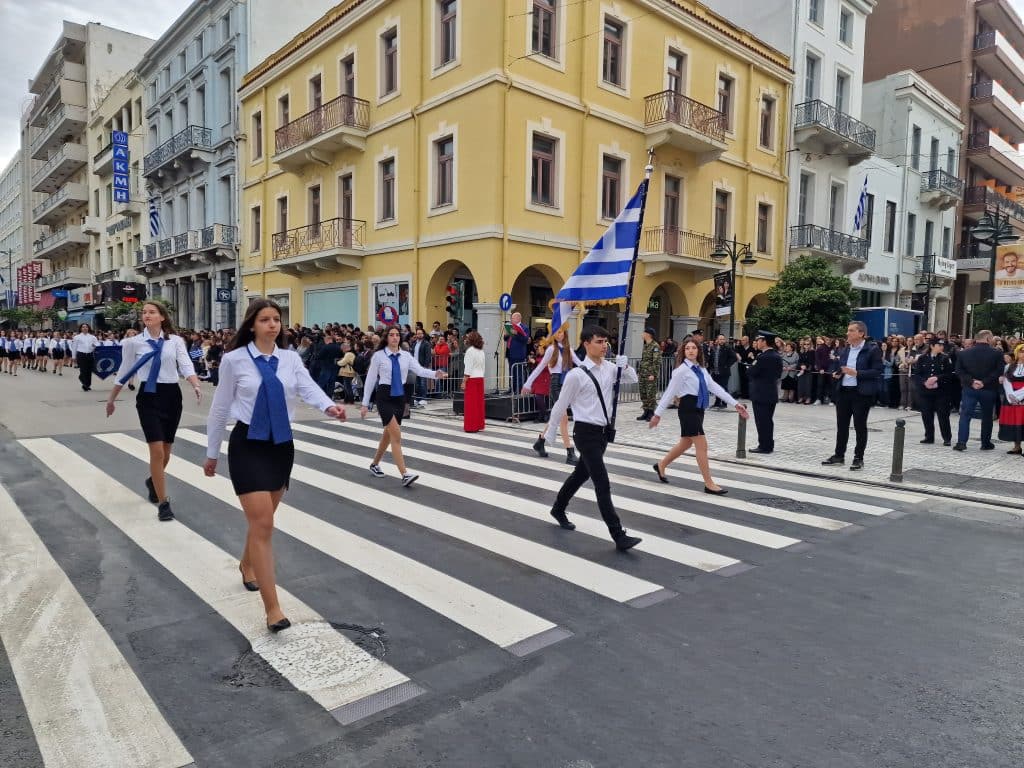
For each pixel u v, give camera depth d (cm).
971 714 311
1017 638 391
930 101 3073
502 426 1262
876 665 356
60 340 2684
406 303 1950
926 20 3359
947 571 506
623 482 788
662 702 317
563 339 880
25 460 848
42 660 350
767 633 393
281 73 2442
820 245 2566
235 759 272
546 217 1795
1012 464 923
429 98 1866
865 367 870
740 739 288
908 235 3120
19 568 480
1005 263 1486
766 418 992
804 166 2558
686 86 2127
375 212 2056
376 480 770
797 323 2077
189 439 1013
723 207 2323
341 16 2128
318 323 2347
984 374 1017
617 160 1986
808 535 594
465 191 1759
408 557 512
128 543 535
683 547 550
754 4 2569
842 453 902
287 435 386
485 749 279
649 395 1338
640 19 1986
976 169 3625
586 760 273
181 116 3206
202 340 2261
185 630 386
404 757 274
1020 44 3650
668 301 2377
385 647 368
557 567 497
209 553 514
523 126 1720
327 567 489
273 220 2572
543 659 357
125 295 3631
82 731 289
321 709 308
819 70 2598
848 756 278
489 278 1692
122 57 4725
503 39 1664
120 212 3966
